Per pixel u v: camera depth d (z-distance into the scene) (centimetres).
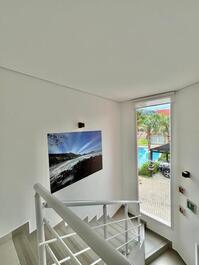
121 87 295
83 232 63
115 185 430
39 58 172
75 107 304
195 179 285
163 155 371
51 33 128
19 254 172
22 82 218
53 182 257
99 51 158
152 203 399
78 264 84
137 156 423
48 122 252
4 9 101
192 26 119
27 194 220
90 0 94
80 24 116
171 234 360
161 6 100
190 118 294
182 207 327
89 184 338
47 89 252
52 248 181
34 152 230
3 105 196
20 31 124
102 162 381
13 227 204
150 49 154
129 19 112
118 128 445
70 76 231
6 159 198
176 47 150
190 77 242
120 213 441
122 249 244
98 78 242
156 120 380
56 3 96
